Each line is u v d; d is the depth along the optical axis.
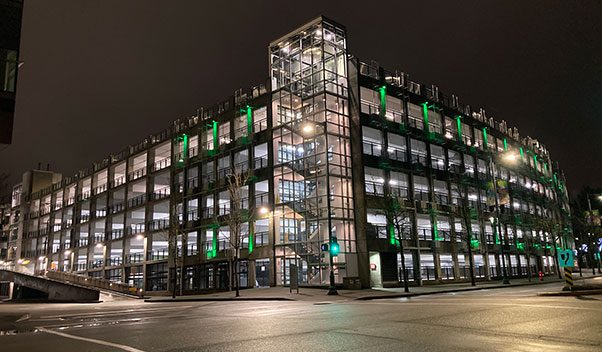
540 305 16.59
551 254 70.12
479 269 52.81
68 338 12.30
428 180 48.75
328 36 44.03
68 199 85.56
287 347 9.43
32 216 96.19
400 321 13.18
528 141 75.88
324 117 40.97
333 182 41.53
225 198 49.56
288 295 31.95
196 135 55.31
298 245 41.34
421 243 45.94
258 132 46.59
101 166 75.31
